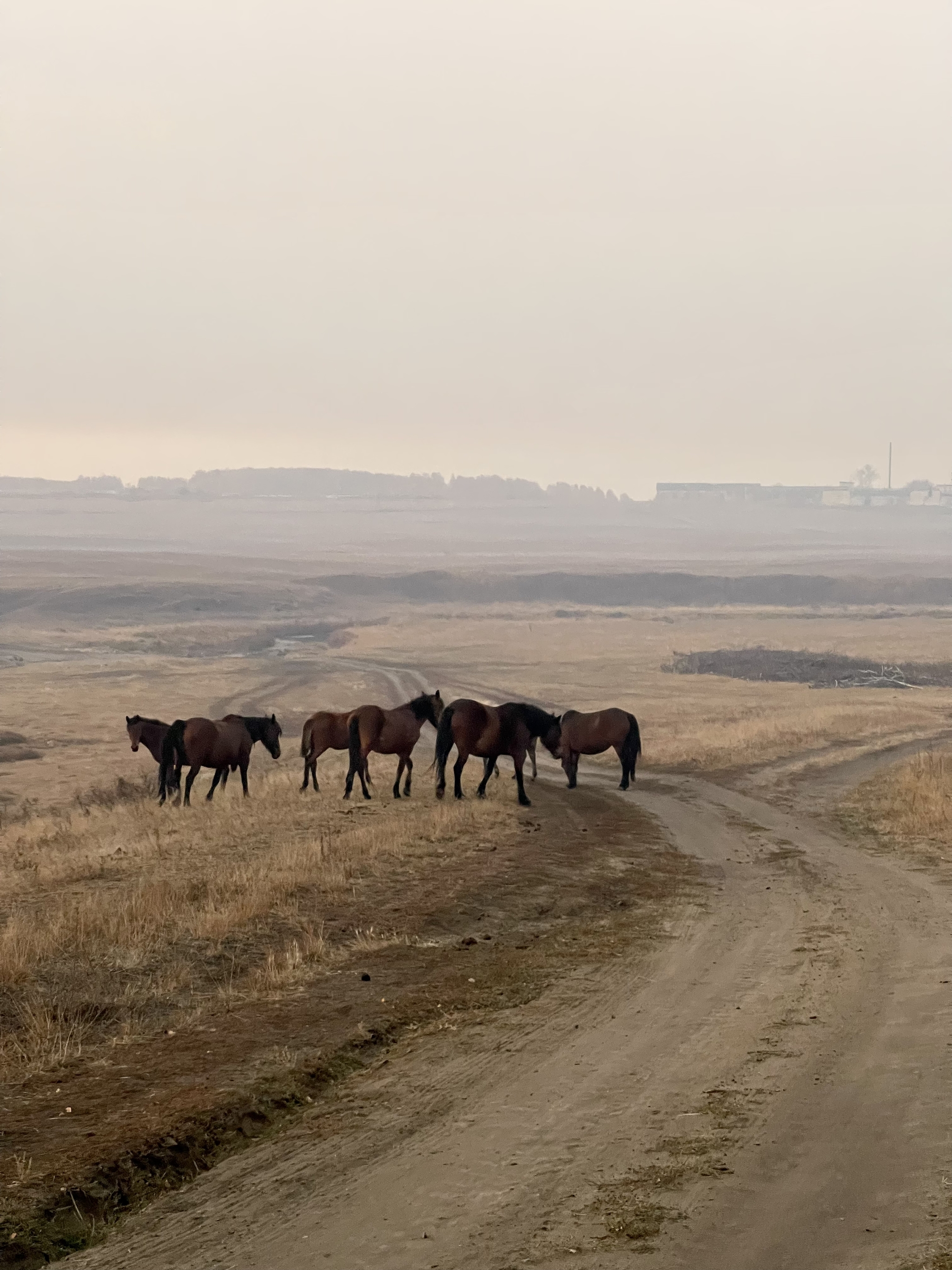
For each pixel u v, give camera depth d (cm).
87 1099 859
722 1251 601
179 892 1591
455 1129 808
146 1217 695
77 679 9175
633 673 9300
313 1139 803
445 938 1455
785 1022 1048
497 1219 658
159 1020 1091
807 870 2039
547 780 3575
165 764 2892
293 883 1659
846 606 19100
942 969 1240
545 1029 1051
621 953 1378
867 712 5522
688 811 2864
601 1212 657
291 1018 1074
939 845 2258
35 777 4838
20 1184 703
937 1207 633
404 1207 684
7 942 1255
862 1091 841
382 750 2884
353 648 12056
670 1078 896
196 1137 788
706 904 1723
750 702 6906
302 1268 614
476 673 9406
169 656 12088
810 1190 670
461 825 2355
